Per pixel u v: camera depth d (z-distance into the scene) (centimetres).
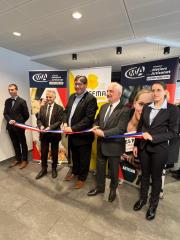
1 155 326
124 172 250
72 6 199
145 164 177
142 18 229
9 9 204
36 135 318
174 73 202
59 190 229
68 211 188
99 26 253
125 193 226
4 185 240
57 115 255
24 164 301
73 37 295
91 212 188
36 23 240
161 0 189
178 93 359
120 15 221
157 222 175
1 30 262
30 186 238
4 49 336
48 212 186
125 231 162
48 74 296
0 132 321
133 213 187
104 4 196
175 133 163
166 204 204
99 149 204
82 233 159
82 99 215
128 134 180
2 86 330
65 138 305
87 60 436
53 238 153
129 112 193
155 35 290
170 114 160
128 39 307
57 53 378
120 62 456
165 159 167
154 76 217
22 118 296
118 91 187
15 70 364
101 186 214
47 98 266
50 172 281
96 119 214
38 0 186
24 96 391
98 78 264
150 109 172
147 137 158
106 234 158
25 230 161
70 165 310
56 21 235
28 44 323
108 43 326
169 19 233
